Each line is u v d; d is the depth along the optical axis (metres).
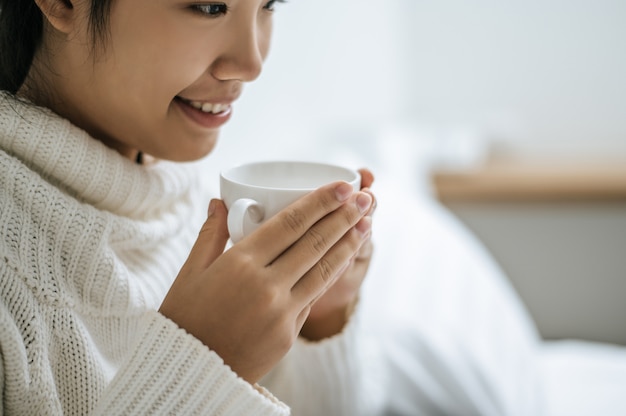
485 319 1.00
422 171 1.79
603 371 1.04
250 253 0.55
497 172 1.88
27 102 0.62
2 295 0.57
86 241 0.62
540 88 2.03
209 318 0.55
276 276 0.55
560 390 1.00
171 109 0.65
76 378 0.60
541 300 1.87
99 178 0.64
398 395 0.90
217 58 0.63
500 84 2.06
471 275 1.09
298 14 1.65
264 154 1.50
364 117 1.91
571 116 2.02
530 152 2.06
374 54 1.88
